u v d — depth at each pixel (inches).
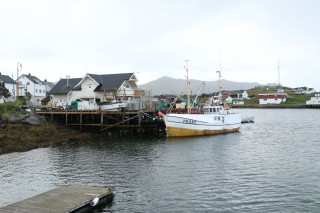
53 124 2309.3
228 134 2229.3
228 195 932.0
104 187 976.3
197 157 1430.9
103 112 2240.4
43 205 799.7
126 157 1460.4
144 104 2389.3
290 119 3582.7
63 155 1528.1
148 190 989.2
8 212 757.3
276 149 1608.0
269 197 908.0
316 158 1366.9
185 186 1018.7
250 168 1219.9
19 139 1812.3
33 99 3671.3
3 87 3139.8
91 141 1955.0
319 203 855.7
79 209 800.3
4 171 1236.5
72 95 2984.7
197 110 2261.3
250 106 6678.2
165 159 1402.6
